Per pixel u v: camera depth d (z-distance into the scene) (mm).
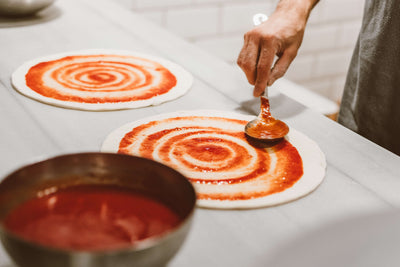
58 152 685
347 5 2311
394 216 466
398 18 935
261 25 837
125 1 1845
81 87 901
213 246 509
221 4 2033
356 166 690
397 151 1017
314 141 752
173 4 1941
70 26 1256
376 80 1003
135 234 416
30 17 1292
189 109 844
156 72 993
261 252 504
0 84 905
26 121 768
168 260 396
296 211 579
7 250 379
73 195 470
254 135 734
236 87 950
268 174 649
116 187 486
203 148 708
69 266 354
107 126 771
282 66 832
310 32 2285
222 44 2129
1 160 657
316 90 2477
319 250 433
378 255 421
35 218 430
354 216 468
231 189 611
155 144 712
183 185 449
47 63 1007
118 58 1056
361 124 1069
